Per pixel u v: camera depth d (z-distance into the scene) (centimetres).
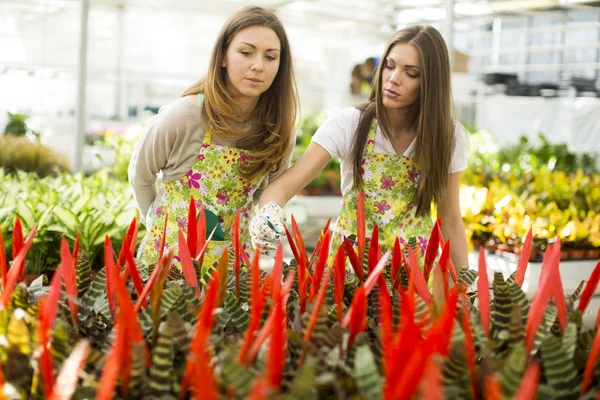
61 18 958
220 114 216
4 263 122
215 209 229
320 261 132
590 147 995
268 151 228
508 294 124
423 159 230
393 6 813
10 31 880
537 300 110
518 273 133
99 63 1062
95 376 95
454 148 241
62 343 98
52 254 305
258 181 239
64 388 77
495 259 467
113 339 109
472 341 108
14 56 888
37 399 95
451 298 103
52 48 977
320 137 236
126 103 1136
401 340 86
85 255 144
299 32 1031
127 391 94
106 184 441
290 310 133
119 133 918
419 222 249
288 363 104
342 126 240
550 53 1169
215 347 106
